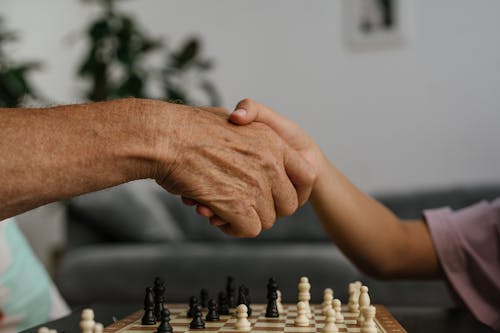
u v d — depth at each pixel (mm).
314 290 2676
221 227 1030
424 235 1327
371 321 922
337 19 3850
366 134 3818
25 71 3232
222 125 948
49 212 4113
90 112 822
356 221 1264
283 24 3928
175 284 2771
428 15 3717
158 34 4098
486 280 1266
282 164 1006
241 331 942
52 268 3781
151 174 875
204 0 4043
